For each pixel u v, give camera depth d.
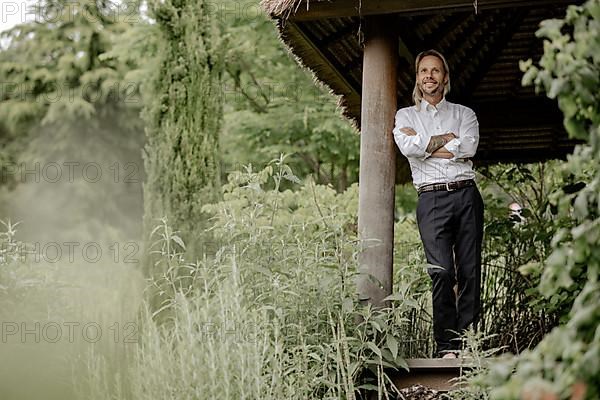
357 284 5.73
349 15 5.84
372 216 5.87
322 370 5.19
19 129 19.72
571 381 2.62
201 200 9.77
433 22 7.41
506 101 8.92
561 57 3.06
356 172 13.55
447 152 5.70
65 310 6.50
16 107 19.53
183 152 9.88
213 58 10.27
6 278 6.64
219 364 4.81
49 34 19.97
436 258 5.66
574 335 2.80
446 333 5.67
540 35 3.12
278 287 5.23
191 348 4.82
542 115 8.82
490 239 7.36
